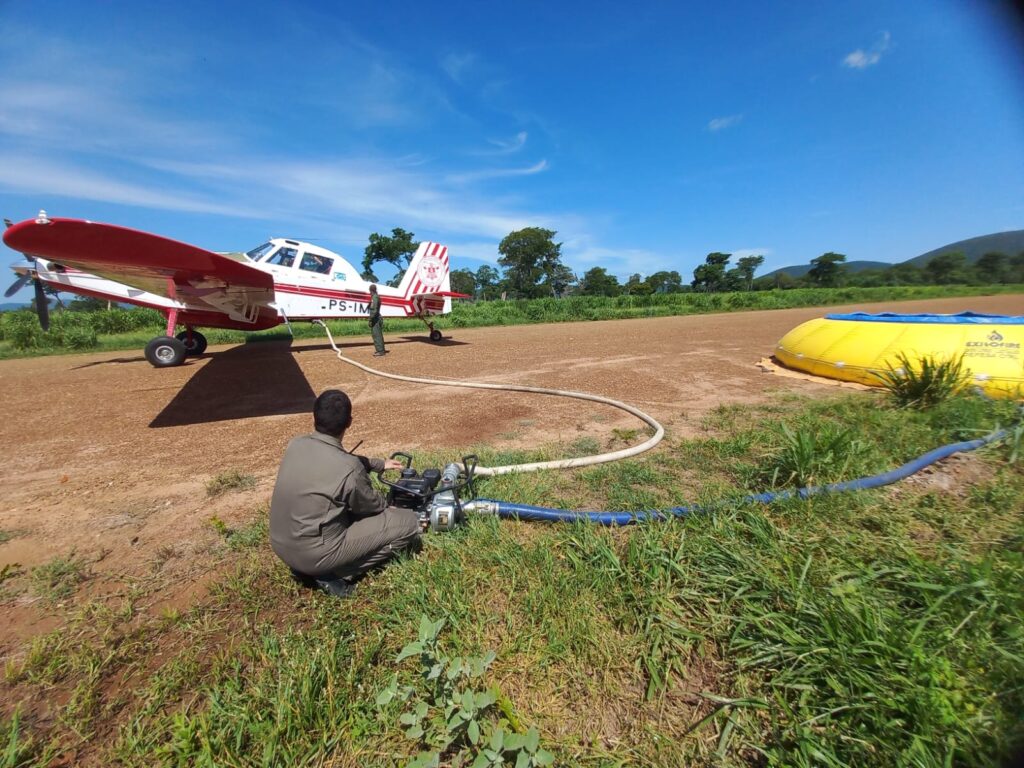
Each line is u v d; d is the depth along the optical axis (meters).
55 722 1.41
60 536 2.54
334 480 1.86
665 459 3.27
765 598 1.69
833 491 2.42
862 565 1.81
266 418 4.91
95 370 8.19
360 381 6.70
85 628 1.81
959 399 3.84
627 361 7.83
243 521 2.66
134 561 2.28
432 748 1.25
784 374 6.21
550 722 1.34
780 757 1.18
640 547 2.01
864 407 4.13
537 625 1.69
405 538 2.08
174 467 3.55
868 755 1.15
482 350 9.90
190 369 7.98
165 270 5.62
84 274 8.13
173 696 1.48
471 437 3.99
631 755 1.24
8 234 3.57
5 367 9.00
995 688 1.24
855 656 1.37
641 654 1.55
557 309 21.94
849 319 5.91
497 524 2.34
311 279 10.27
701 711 1.37
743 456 3.24
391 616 1.76
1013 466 2.74
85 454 3.87
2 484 3.27
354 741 1.29
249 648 1.65
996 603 1.49
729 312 23.59
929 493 2.47
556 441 3.83
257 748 1.29
